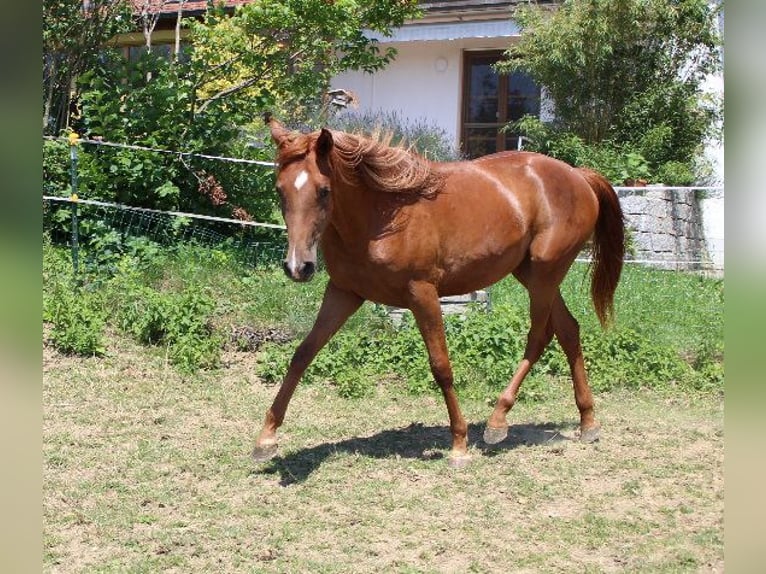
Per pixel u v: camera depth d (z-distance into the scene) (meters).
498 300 9.51
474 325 7.90
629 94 13.37
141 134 10.55
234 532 4.49
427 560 4.20
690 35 13.09
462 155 14.88
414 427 6.34
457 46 16.14
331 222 4.95
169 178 10.42
